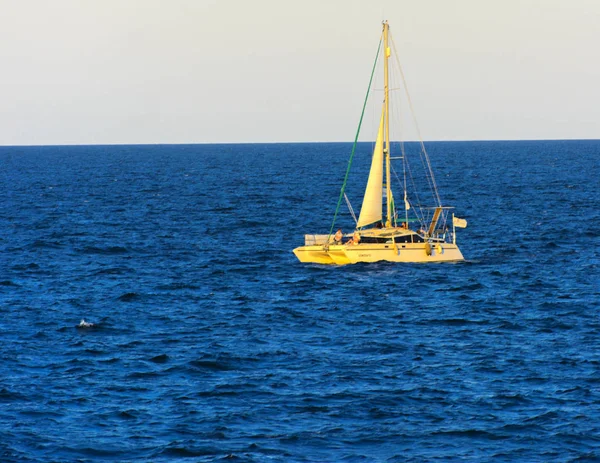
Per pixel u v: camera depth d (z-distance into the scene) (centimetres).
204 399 15100
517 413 14375
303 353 17788
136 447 13125
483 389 15512
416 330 19612
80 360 17325
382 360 17262
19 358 17388
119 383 15938
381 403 14862
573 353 17600
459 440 13375
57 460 12669
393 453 12912
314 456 12812
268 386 15738
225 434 13562
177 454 12862
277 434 13575
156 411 14538
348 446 13162
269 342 18688
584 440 13300
